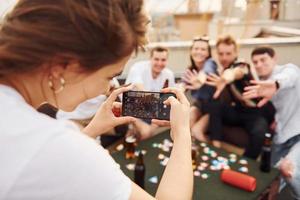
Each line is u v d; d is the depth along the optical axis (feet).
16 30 1.41
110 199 1.49
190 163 1.99
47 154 1.41
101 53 1.48
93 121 2.68
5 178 1.36
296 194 6.60
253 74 7.99
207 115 8.72
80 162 1.45
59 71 1.54
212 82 8.42
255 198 5.13
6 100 1.53
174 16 10.19
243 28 9.12
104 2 1.44
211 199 5.07
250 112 8.19
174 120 2.21
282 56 8.05
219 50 8.38
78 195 1.43
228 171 5.55
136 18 1.57
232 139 8.19
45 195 1.40
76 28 1.41
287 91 7.34
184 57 9.82
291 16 8.88
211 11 10.04
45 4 1.42
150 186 5.41
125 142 6.93
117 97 2.89
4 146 1.41
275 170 6.08
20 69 1.48
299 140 7.17
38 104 1.71
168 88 3.04
